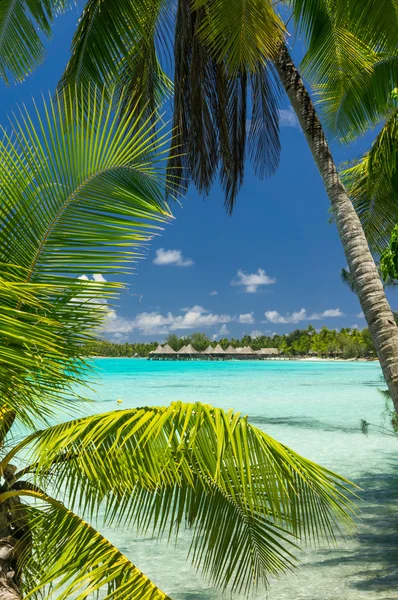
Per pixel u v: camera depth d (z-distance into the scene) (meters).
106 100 7.50
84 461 2.61
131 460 2.54
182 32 7.90
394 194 8.87
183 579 6.02
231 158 8.64
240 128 8.66
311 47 7.32
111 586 2.69
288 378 53.31
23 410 2.66
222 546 2.97
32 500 7.62
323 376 58.41
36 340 2.17
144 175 2.97
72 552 2.56
